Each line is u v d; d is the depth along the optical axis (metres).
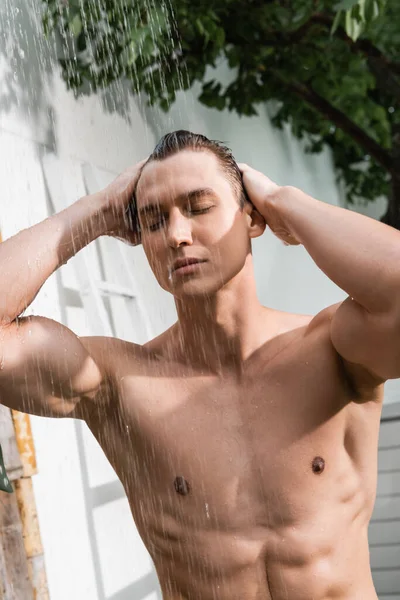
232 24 3.88
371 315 1.21
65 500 2.47
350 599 1.33
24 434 2.22
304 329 1.41
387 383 3.27
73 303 2.70
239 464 1.33
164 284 1.33
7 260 1.34
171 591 1.40
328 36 4.10
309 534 1.31
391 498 3.07
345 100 5.33
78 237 1.40
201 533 1.33
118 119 3.32
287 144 6.38
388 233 1.22
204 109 4.45
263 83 4.22
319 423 1.34
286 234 1.40
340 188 8.30
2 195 2.39
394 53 4.95
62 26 2.85
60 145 2.80
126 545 2.81
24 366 1.29
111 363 1.40
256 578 1.32
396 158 4.74
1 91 2.51
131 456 1.40
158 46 3.28
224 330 1.36
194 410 1.36
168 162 1.30
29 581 2.11
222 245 1.29
